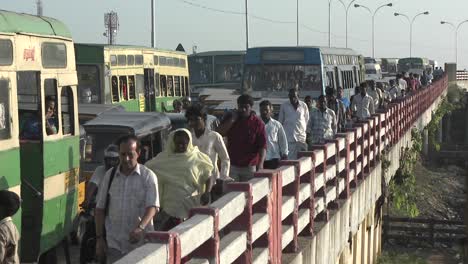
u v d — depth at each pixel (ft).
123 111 48.80
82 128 42.01
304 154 36.14
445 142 202.28
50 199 31.94
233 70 136.98
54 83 32.78
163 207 27.86
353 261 51.83
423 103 131.03
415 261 74.95
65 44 34.12
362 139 56.13
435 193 120.57
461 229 82.58
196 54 139.64
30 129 31.37
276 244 29.37
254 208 27.99
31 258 31.12
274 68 85.76
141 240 24.41
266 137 40.55
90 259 32.58
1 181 27.73
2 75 27.96
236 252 24.14
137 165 25.12
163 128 45.91
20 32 29.48
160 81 98.17
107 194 25.11
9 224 24.00
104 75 76.28
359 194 53.72
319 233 37.35
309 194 35.81
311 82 85.10
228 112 38.42
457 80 276.21
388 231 82.38
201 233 20.42
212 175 28.40
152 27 126.41
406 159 92.07
